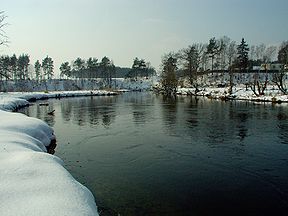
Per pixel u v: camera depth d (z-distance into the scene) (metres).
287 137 24.58
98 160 18.55
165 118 36.06
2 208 7.86
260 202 12.59
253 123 31.30
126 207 11.95
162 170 16.55
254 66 126.62
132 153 20.25
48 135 21.94
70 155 19.75
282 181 14.91
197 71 110.69
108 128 29.86
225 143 22.84
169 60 110.19
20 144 14.25
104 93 95.38
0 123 19.56
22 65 132.12
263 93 60.91
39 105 55.00
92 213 8.16
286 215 11.55
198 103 56.19
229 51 116.06
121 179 15.13
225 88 83.19
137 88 140.25
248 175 15.77
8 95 62.12
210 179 15.17
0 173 10.00
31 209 7.83
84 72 162.38
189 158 18.98
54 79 149.38
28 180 9.66
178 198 12.91
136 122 33.44
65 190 9.22
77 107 51.16
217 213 11.60
